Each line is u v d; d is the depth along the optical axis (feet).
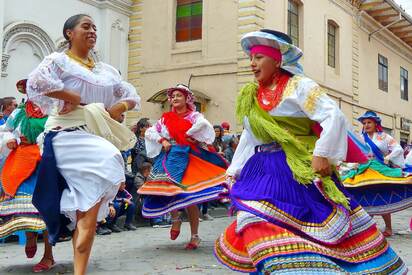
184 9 49.03
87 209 10.80
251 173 9.70
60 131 11.37
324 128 8.90
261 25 45.32
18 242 20.76
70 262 16.40
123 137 11.89
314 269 8.11
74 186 11.09
